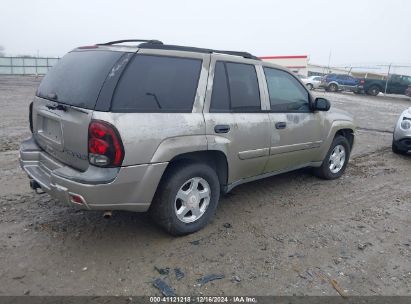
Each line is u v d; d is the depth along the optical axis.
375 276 3.24
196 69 3.64
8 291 2.82
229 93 3.92
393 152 8.16
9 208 4.25
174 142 3.36
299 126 4.81
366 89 30.05
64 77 3.51
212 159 3.96
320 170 5.73
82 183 2.99
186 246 3.58
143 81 3.23
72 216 4.11
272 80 4.52
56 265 3.18
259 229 4.02
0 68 43.69
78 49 3.79
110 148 2.97
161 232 3.83
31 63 45.00
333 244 3.77
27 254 3.32
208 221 4.00
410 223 4.38
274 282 3.08
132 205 3.24
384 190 5.54
